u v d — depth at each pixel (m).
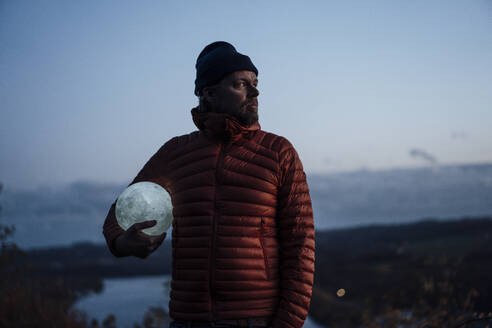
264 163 1.65
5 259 5.89
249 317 1.54
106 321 6.39
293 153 1.71
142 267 78.19
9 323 5.27
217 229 1.60
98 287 39.84
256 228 1.60
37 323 5.41
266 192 1.63
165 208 1.63
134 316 14.85
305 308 1.55
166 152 1.91
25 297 5.88
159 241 1.64
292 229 1.61
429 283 3.60
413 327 3.39
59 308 5.86
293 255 1.59
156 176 1.91
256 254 1.58
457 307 3.37
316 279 24.94
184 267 1.65
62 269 48.53
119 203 1.64
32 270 6.37
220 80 1.70
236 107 1.68
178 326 1.64
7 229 6.01
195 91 1.86
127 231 1.56
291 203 1.63
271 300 1.59
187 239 1.66
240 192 1.62
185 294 1.62
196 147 1.78
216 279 1.56
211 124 1.68
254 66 1.76
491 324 2.92
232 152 1.69
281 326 1.52
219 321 1.54
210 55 1.75
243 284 1.55
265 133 1.75
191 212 1.66
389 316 3.64
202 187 1.66
